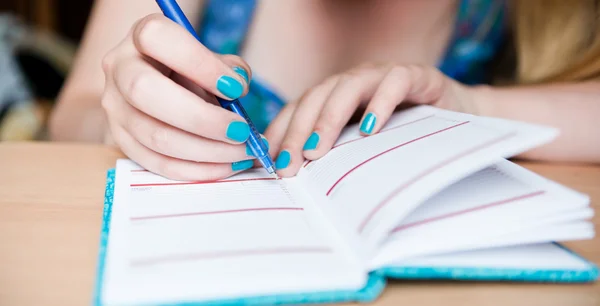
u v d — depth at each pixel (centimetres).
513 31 87
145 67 48
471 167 43
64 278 42
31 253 44
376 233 42
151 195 48
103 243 43
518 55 84
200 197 48
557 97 67
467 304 41
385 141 50
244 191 49
